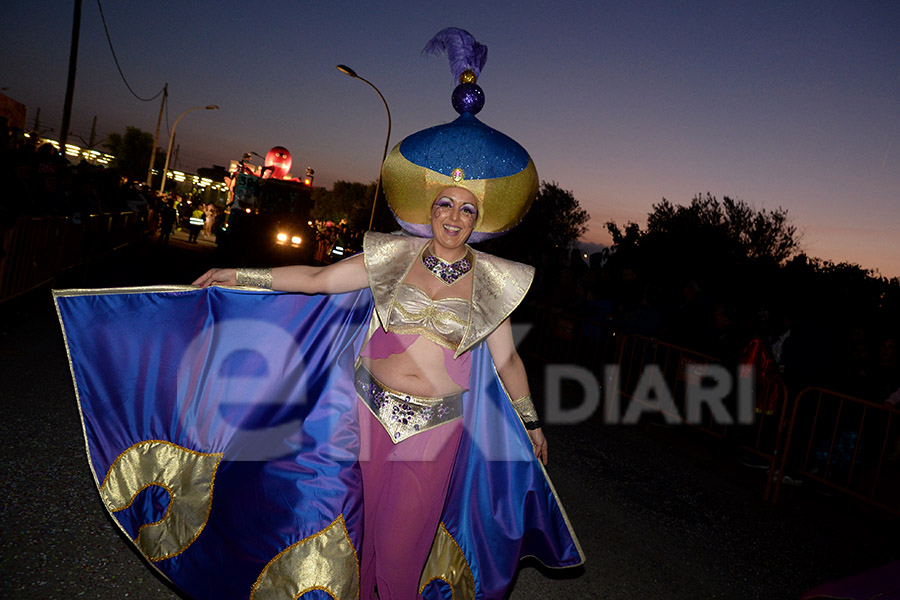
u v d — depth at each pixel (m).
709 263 24.97
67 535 3.19
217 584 2.56
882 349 5.96
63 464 3.93
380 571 2.57
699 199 26.56
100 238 13.02
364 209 54.03
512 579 2.97
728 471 6.37
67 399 5.02
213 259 19.69
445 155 2.58
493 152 2.59
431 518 2.60
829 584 2.03
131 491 2.71
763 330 6.86
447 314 2.58
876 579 1.97
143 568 3.05
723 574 4.13
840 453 5.95
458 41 2.86
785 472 6.29
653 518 4.86
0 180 7.45
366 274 2.70
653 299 8.10
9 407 4.66
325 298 2.82
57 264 9.86
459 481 2.92
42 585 2.77
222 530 2.59
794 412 5.71
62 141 18.36
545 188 28.33
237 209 18.55
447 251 2.65
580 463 5.88
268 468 2.57
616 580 3.80
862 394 5.91
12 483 3.59
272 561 2.47
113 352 2.71
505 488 2.93
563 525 3.01
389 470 2.58
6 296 7.52
